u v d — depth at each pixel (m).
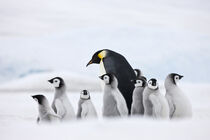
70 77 32.00
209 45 45.31
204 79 42.09
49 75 32.44
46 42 48.50
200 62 43.22
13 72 41.62
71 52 46.75
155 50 46.00
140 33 49.75
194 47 45.16
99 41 48.91
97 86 30.47
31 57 44.12
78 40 49.16
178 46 45.97
